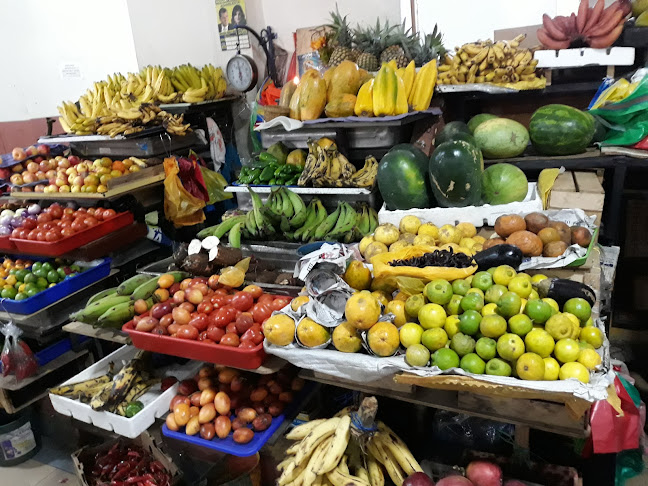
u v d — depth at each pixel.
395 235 1.91
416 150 2.09
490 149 2.19
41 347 2.90
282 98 2.68
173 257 2.30
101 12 3.71
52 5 3.80
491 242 1.74
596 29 2.22
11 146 4.11
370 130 2.36
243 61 3.47
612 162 2.08
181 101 3.40
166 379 2.13
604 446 1.72
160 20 3.74
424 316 1.46
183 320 1.89
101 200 2.97
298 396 2.00
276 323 1.61
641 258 2.57
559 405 1.41
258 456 1.99
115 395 2.00
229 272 2.04
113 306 2.15
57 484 2.53
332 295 1.64
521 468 1.71
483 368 1.36
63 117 3.39
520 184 1.93
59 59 3.95
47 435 2.89
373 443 1.75
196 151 3.31
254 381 2.03
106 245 2.86
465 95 2.53
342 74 2.39
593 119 2.16
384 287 1.70
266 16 3.50
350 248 2.01
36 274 2.88
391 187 2.01
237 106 3.74
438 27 3.05
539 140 2.17
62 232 2.69
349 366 1.52
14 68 4.00
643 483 2.08
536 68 2.37
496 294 1.44
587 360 1.30
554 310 1.43
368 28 2.83
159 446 2.05
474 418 1.89
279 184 2.43
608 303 2.07
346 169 2.29
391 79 2.18
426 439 1.94
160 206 3.11
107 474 2.08
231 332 1.80
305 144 2.57
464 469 1.70
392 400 2.01
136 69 3.77
